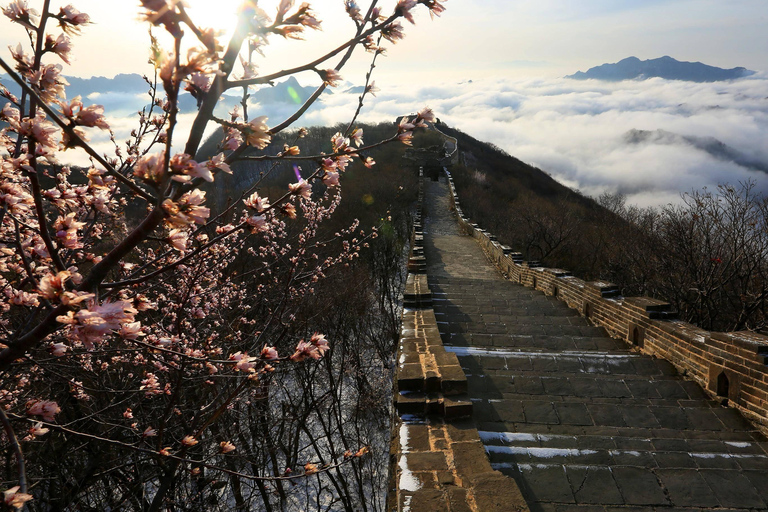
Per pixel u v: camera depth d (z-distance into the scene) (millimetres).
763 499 4117
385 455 12836
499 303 12203
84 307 1619
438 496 3389
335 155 2197
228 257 7215
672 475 4379
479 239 27391
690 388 6453
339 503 11555
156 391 4715
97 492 7070
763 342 5570
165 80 1363
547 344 8945
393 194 34219
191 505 7641
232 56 1731
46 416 2441
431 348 6137
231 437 7812
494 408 5750
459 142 75688
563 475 4379
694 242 13617
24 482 1576
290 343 9453
